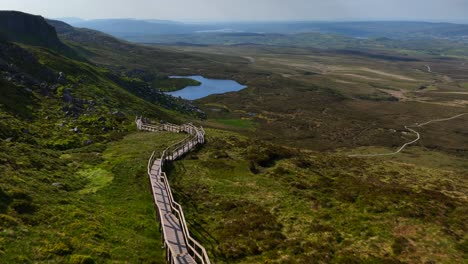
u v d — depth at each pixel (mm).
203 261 22203
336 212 33938
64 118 64750
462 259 25578
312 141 123188
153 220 30406
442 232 29359
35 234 22578
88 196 33812
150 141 59125
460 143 126062
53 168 39469
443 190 44031
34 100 67625
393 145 121812
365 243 27812
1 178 29766
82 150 50562
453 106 190750
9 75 72125
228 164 49000
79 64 115938
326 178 45500
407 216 32562
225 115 155000
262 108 172375
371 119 159625
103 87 99750
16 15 143250
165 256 24594
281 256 25797
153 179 40094
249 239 28203
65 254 21312
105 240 24688
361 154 109188
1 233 21328
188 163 48812
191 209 34000
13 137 46344
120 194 35844
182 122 105688
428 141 127625
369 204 35406
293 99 194500
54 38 155375
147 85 143500
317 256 25609
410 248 26797
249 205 35125
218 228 30391
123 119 74875
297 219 32312
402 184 46188
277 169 47906
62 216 26625
